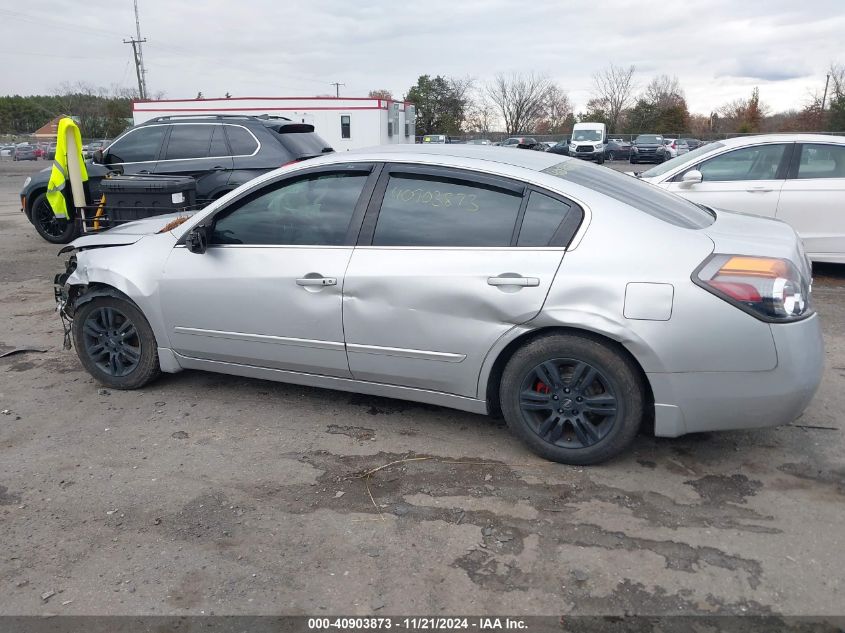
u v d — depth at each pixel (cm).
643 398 336
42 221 1006
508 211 351
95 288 450
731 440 381
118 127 6550
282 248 393
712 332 313
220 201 412
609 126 6581
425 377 370
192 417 419
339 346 383
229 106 2208
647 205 353
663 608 254
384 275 364
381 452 374
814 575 270
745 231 348
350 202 383
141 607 258
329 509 321
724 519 308
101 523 311
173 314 425
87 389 462
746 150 752
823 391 446
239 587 268
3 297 707
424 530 303
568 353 336
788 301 312
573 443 351
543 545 291
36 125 8862
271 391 456
